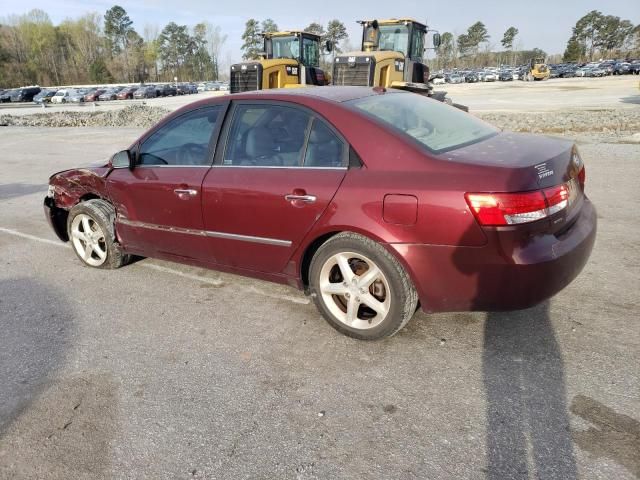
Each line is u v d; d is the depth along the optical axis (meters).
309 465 2.30
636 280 3.95
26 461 2.40
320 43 17.31
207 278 4.50
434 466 2.25
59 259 5.18
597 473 2.15
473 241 2.70
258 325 3.60
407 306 3.05
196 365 3.13
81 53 106.94
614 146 10.14
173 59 121.00
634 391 2.64
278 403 2.73
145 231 4.26
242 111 3.68
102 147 14.56
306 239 3.27
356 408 2.66
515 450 2.30
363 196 2.98
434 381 2.84
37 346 3.44
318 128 3.28
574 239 2.89
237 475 2.26
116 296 4.20
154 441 2.49
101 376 3.05
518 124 14.23
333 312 3.36
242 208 3.51
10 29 101.12
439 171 2.81
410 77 14.91
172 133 4.05
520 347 3.10
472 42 121.38
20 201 8.06
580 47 105.88
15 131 21.33
